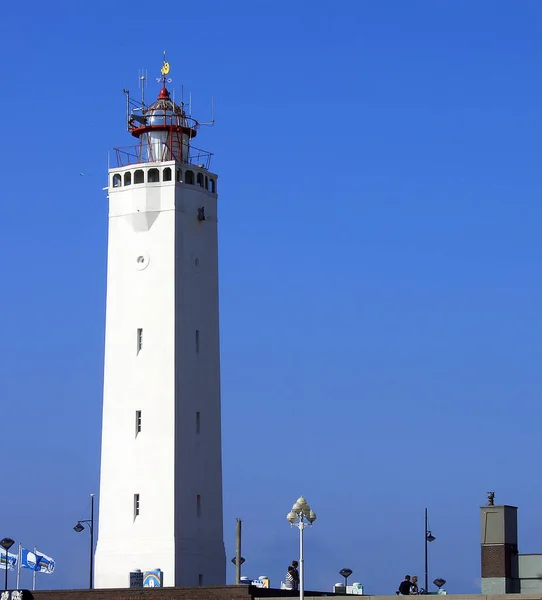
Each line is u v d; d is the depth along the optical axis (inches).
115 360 4808.1
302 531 3690.9
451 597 3484.3
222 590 3946.9
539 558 3666.3
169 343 4749.0
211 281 4916.3
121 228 4857.3
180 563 4640.8
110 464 4761.3
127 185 4857.3
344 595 3966.5
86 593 4146.2
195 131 5009.8
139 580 4527.6
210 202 4948.3
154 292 4788.4
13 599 4207.7
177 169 4837.6
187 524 4697.3
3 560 5017.2
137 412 4749.0
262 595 3939.5
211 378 4867.1
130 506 4707.2
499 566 3659.0
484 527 3695.9
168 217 4805.6
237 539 4505.4
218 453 4857.3
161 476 4685.0
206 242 4918.8
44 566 5027.1
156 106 4972.9
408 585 3811.5
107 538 4729.3
